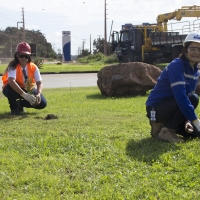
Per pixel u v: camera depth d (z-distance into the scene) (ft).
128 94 36.19
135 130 19.33
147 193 11.29
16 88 24.38
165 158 14.08
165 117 16.48
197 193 11.28
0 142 17.28
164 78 16.53
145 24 103.35
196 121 15.84
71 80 62.75
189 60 16.01
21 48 24.88
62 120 22.65
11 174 13.05
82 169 13.50
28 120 23.08
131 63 35.06
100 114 24.94
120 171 13.16
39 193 11.54
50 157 14.78
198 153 14.69
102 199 11.02
